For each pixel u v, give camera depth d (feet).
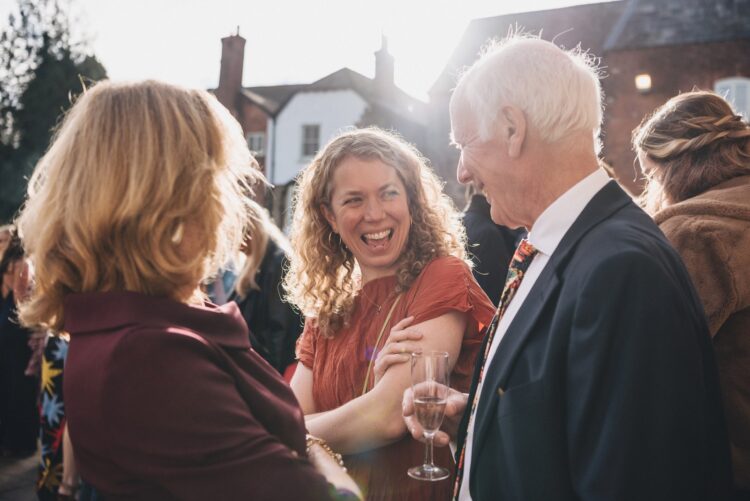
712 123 5.70
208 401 2.77
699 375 3.16
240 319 3.44
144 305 2.95
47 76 67.67
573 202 3.95
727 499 3.41
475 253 9.71
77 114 3.20
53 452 9.96
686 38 50.03
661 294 3.17
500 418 3.67
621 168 51.08
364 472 5.26
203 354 2.93
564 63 3.97
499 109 4.01
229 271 9.36
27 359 14.25
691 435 3.07
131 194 2.95
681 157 5.84
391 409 5.15
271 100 78.02
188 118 3.21
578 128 3.92
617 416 3.07
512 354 3.76
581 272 3.49
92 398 2.71
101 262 3.06
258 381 3.35
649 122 6.24
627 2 59.16
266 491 2.73
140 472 2.68
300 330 9.20
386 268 6.03
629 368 3.10
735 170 5.59
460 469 4.43
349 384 5.81
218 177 3.29
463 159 4.31
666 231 5.41
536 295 3.82
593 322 3.26
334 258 6.35
